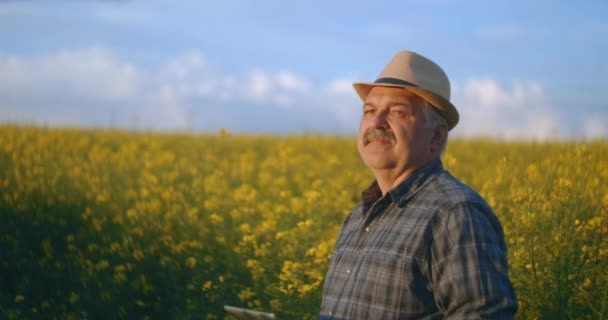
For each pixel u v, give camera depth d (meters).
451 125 2.86
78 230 7.25
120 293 6.11
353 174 8.86
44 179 8.61
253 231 6.56
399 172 2.78
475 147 11.87
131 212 7.08
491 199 5.54
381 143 2.78
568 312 4.35
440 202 2.58
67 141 12.00
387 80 2.81
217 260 6.08
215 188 7.79
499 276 2.42
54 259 6.82
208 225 6.88
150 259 6.41
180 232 6.80
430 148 2.82
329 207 6.77
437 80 2.82
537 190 5.25
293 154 10.60
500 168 5.87
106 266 6.27
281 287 5.27
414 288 2.54
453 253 2.46
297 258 5.82
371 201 2.91
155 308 5.93
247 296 5.49
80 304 6.04
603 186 5.32
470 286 2.40
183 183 8.43
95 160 9.88
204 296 5.84
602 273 4.40
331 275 2.92
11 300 6.29
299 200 6.71
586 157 5.84
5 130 12.48
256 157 10.99
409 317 2.54
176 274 6.20
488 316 2.37
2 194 7.85
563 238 4.68
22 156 10.21
